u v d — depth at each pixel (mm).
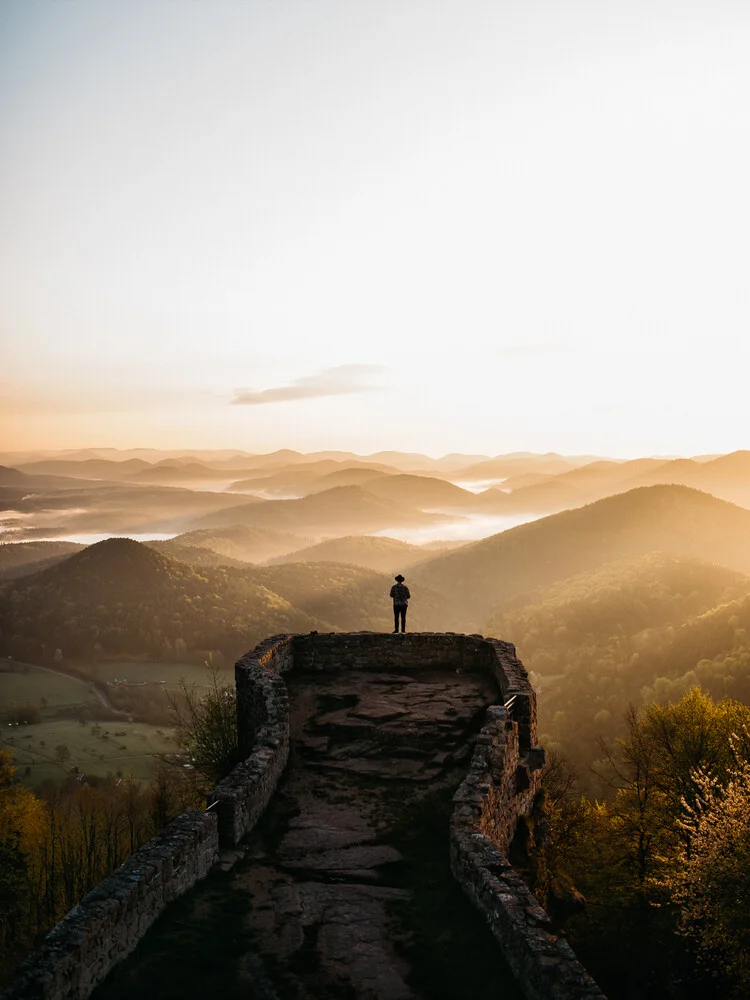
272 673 20109
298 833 14125
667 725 35156
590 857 29469
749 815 24250
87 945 8898
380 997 9195
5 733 149875
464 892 11602
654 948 27672
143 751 136125
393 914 11289
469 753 17406
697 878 23922
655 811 32188
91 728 153000
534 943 9016
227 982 9500
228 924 10930
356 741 18453
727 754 33000
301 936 10641
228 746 22016
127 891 9984
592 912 27156
